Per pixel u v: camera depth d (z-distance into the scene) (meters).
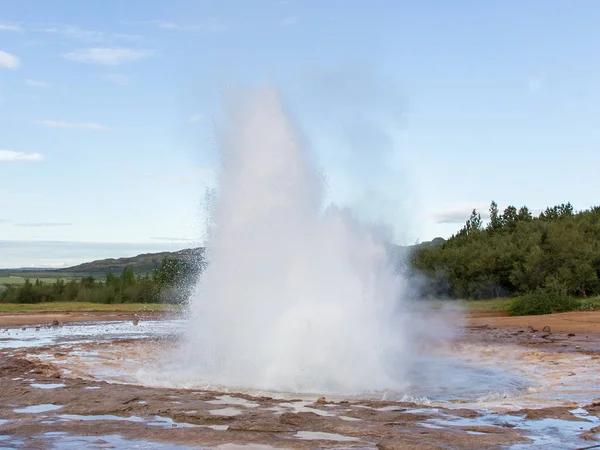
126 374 16.11
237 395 12.43
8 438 8.82
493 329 31.55
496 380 15.90
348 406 11.60
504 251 56.94
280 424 9.67
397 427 9.73
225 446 8.47
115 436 8.95
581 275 50.28
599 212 67.06
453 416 10.72
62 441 8.66
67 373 16.19
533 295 43.41
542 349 22.72
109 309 53.41
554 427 9.94
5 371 15.86
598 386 14.91
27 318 42.50
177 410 10.62
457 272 58.69
